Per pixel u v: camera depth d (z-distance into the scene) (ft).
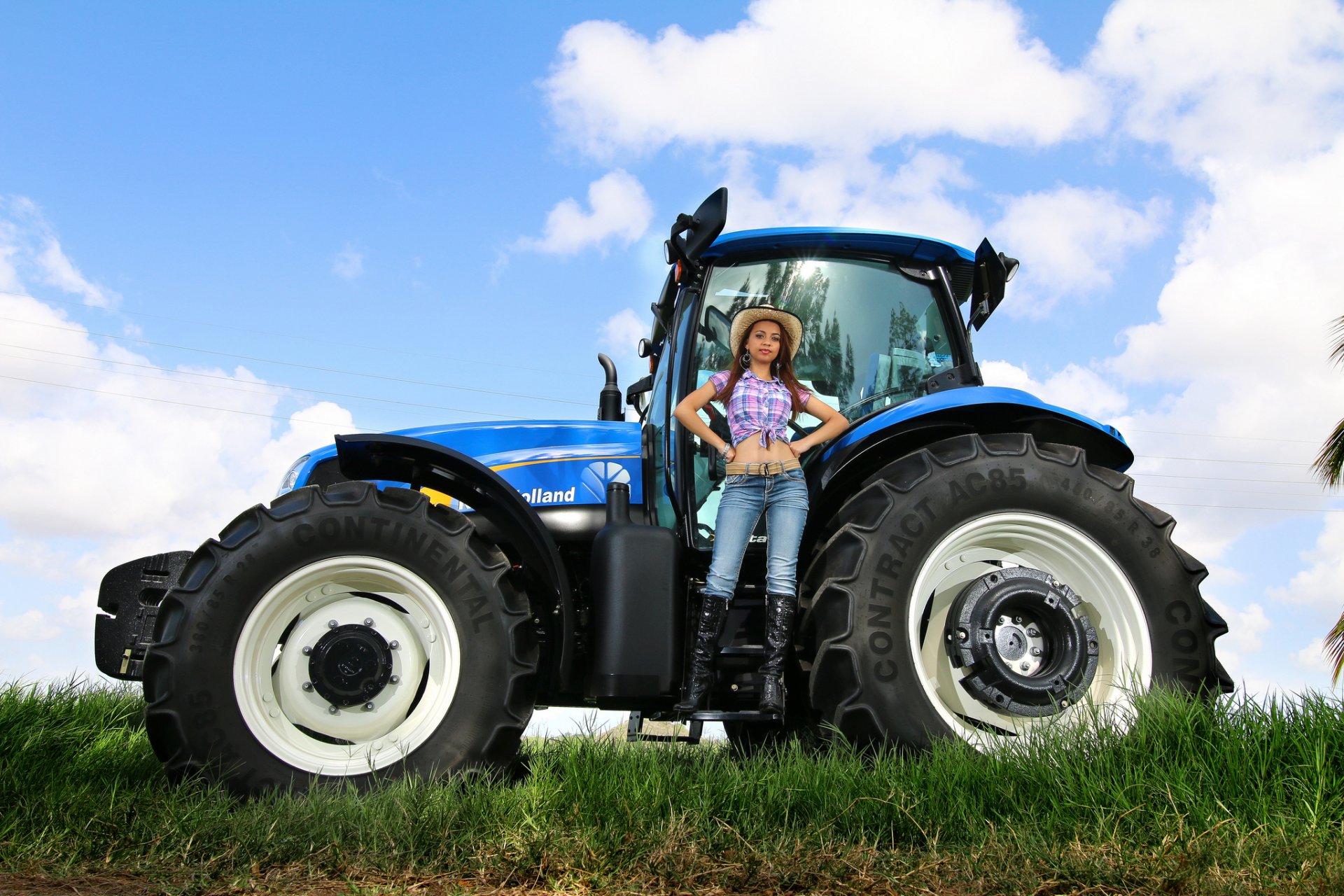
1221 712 8.35
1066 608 9.57
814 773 8.05
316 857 6.82
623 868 6.55
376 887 6.28
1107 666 9.88
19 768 8.67
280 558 9.19
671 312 12.32
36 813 7.43
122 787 8.71
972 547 9.98
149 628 10.59
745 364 10.41
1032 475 9.87
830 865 6.56
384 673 9.30
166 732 8.70
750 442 9.87
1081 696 9.45
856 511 9.78
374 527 9.39
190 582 9.07
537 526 9.77
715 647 9.59
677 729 10.17
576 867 6.53
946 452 9.91
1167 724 8.21
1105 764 7.87
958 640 9.51
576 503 11.55
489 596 9.41
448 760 8.98
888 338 11.46
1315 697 8.29
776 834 7.17
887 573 9.36
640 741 9.87
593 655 9.67
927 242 11.47
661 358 12.22
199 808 7.54
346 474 10.30
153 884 6.30
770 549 9.74
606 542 9.65
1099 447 10.86
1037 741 8.40
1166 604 9.82
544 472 11.68
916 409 10.11
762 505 9.82
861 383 11.29
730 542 9.75
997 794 7.73
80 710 11.28
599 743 9.01
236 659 8.96
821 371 11.28
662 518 11.30
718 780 7.93
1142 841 6.94
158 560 10.73
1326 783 7.36
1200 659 9.73
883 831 7.27
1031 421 10.57
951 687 9.59
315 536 9.29
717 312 11.34
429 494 11.49
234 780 8.64
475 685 9.20
